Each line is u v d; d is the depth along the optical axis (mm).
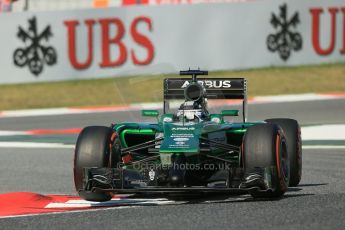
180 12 87625
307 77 88562
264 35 90125
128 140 32219
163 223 24859
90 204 30188
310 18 91250
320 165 41312
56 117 72938
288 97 80500
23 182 38781
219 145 29250
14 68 86562
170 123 29641
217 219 25172
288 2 90625
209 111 31984
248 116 68562
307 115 68250
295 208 26922
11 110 79438
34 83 89375
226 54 89062
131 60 86938
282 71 90250
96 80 89500
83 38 86688
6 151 52125
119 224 25000
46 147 53906
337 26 92188
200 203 28641
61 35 86625
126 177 28844
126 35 86750
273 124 28781
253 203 28125
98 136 28766
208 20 88250
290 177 32812
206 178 30875
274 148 27859
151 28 87000
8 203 30938
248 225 24109
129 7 86688
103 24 86500
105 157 28453
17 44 86312
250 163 27828
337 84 86625
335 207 27078
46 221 26141
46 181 38969
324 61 92312
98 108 77875
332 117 66562
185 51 87938
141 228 24188
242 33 89438
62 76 87062
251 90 84062
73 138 58906
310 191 32062
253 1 89562
